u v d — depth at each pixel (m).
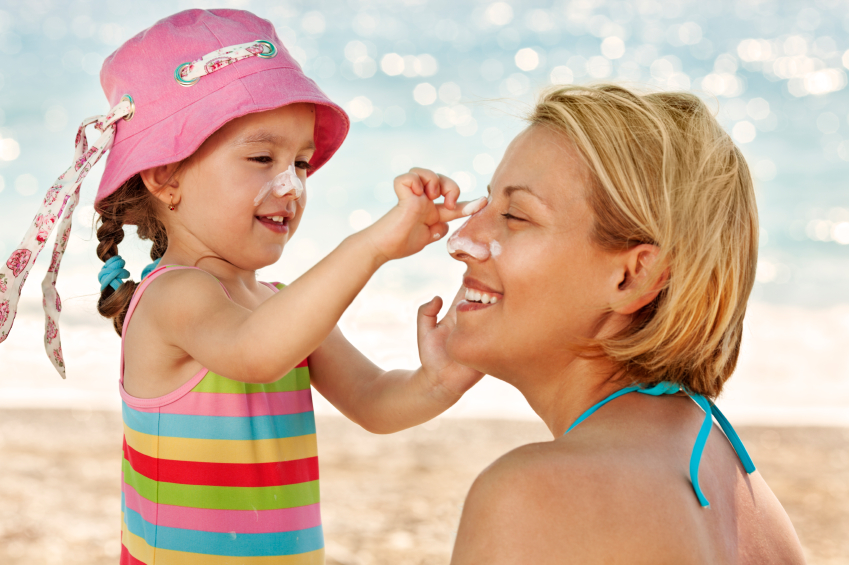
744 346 7.73
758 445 5.61
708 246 1.45
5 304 2.19
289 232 2.27
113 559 3.81
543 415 1.64
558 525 1.19
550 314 1.50
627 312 1.48
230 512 1.99
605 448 1.30
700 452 1.34
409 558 3.84
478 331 1.57
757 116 16.81
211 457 2.00
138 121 2.17
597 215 1.46
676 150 1.49
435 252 9.58
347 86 17.98
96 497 4.55
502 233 1.56
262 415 2.05
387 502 4.55
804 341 7.89
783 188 13.27
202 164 2.14
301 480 2.14
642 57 20.19
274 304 1.80
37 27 20.25
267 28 2.33
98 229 2.33
